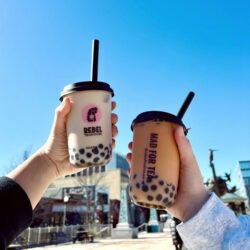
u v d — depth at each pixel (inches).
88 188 436.8
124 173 548.1
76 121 18.4
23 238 248.7
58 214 418.6
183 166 17.3
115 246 215.2
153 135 16.7
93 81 18.8
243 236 14.9
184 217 16.7
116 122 21.0
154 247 192.1
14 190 18.4
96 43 20.6
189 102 20.1
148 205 16.2
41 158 21.1
